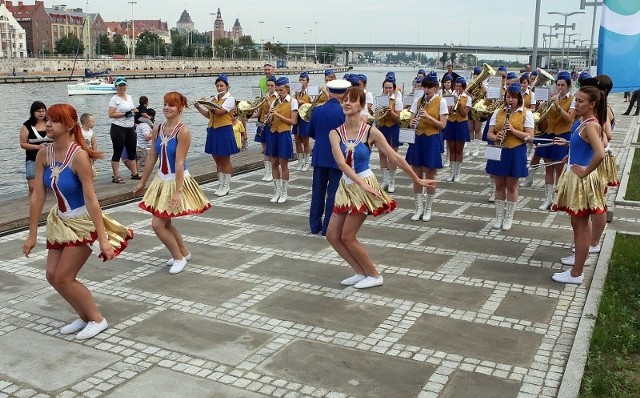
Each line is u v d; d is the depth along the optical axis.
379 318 5.92
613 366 4.96
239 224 9.34
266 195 11.41
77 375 4.87
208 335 5.56
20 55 118.44
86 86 53.62
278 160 10.62
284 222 9.47
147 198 7.02
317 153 8.49
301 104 12.16
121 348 5.32
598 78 7.38
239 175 13.45
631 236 8.52
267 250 8.05
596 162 6.27
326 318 5.93
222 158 11.16
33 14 125.19
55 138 5.13
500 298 6.42
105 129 28.09
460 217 9.77
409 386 4.69
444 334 5.58
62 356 5.19
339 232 6.62
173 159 6.90
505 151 8.70
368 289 6.67
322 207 8.78
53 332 5.65
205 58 126.88
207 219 9.60
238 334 5.58
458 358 5.13
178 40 133.38
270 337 5.52
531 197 11.23
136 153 12.12
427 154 9.26
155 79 86.75
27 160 10.49
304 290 6.65
